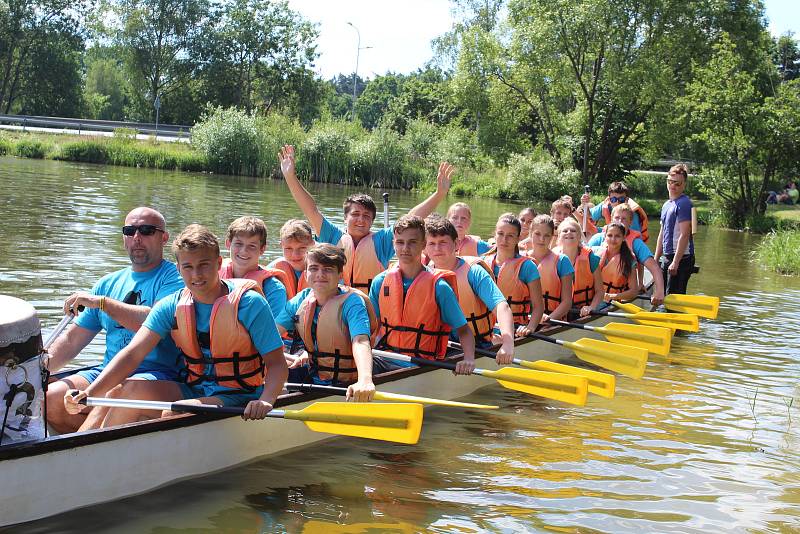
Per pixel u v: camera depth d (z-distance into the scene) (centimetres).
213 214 1606
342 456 448
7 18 4881
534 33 2792
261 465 426
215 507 370
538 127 3344
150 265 450
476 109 3139
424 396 543
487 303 558
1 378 321
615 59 2738
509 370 527
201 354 407
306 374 480
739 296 1131
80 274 875
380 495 396
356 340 439
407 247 522
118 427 364
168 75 5278
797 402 605
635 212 1010
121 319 423
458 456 458
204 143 3011
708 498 413
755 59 2888
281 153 646
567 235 764
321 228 646
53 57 5081
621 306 793
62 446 344
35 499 339
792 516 395
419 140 3419
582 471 443
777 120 2366
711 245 1853
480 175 3241
